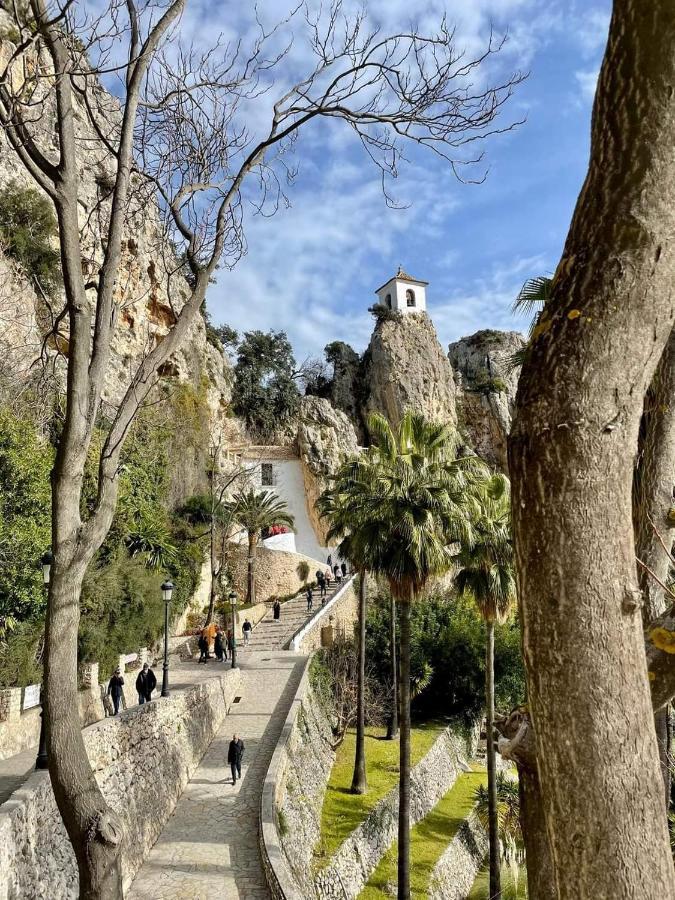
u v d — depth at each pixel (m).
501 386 64.50
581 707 2.18
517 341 71.12
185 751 14.05
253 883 9.64
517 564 2.48
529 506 2.39
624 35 2.34
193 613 30.88
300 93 8.18
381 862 16.33
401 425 16.84
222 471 38.97
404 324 63.06
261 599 36.59
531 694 2.37
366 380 63.19
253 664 23.95
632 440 2.39
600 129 2.45
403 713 14.63
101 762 9.87
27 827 7.07
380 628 29.27
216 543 34.12
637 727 2.19
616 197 2.35
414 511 14.60
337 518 19.69
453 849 17.92
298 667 23.45
